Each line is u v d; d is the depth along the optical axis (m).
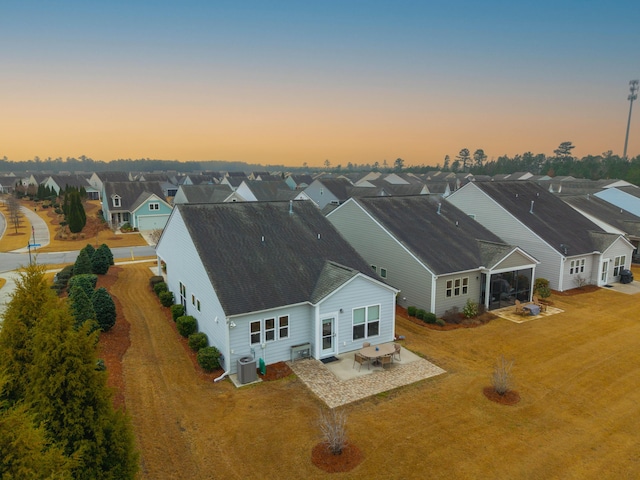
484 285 25.14
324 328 18.50
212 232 20.56
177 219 22.69
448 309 24.06
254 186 74.12
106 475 8.59
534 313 24.34
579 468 11.84
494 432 13.41
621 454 12.46
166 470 11.39
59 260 38.75
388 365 17.94
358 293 19.09
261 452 12.26
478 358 18.81
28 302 10.11
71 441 8.41
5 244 46.19
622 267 32.62
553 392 15.95
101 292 19.97
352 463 11.84
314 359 18.44
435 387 16.14
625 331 22.09
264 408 14.52
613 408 14.94
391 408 14.65
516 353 19.34
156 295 26.92
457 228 28.83
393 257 26.16
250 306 17.11
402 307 25.64
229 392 15.59
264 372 17.02
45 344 8.46
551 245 29.67
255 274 18.81
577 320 23.73
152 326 21.67
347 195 68.44
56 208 68.81
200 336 18.70
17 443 6.60
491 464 11.92
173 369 17.19
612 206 44.91
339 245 22.81
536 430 13.57
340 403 14.93
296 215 23.95
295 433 13.15
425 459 12.08
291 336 18.33
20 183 104.94
